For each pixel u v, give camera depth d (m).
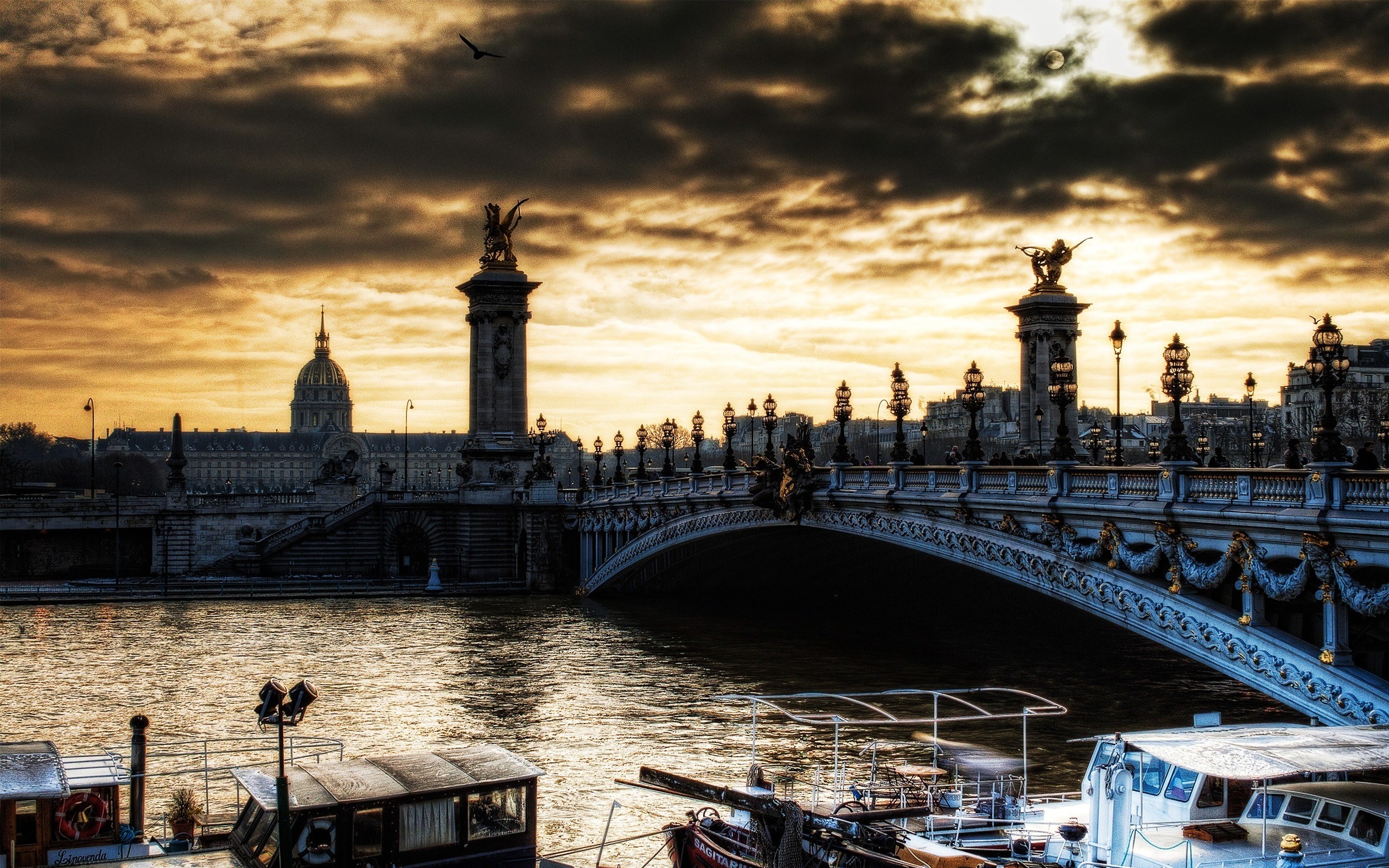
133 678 81.50
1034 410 139.12
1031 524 63.38
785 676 80.94
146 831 47.25
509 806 38.03
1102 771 35.47
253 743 62.66
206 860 36.22
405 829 36.47
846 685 77.38
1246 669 49.44
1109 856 34.41
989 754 58.62
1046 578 62.38
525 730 66.75
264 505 156.00
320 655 91.31
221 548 153.88
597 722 68.62
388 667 86.44
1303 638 49.16
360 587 138.38
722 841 37.56
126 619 112.06
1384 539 41.84
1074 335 140.38
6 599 124.50
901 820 39.56
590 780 56.72
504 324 153.25
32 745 40.06
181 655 90.94
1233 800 33.94
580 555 140.00
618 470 131.88
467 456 151.75
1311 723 50.69
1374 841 31.75
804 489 84.50
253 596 130.25
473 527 147.25
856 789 44.00
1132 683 75.12
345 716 70.31
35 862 36.69
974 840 37.62
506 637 100.81
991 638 95.06
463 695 76.31
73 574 155.88
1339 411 133.62
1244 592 49.12
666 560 122.62
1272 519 46.34
